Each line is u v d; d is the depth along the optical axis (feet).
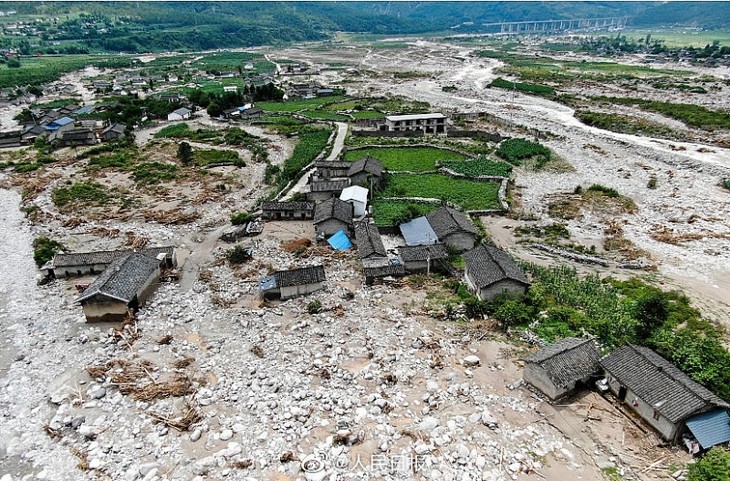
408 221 209.87
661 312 138.62
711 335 137.28
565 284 162.71
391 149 345.51
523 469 97.81
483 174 284.00
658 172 297.53
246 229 215.31
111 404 118.42
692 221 224.53
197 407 116.26
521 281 151.43
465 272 169.58
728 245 199.72
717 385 110.11
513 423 109.40
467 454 101.24
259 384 122.93
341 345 137.49
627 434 105.19
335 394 118.32
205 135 403.75
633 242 206.08
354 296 161.68
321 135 389.39
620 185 278.26
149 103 508.53
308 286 162.71
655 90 561.43
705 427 99.19
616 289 164.55
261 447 104.47
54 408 118.93
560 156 334.03
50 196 272.31
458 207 238.48
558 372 114.21
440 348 134.72
